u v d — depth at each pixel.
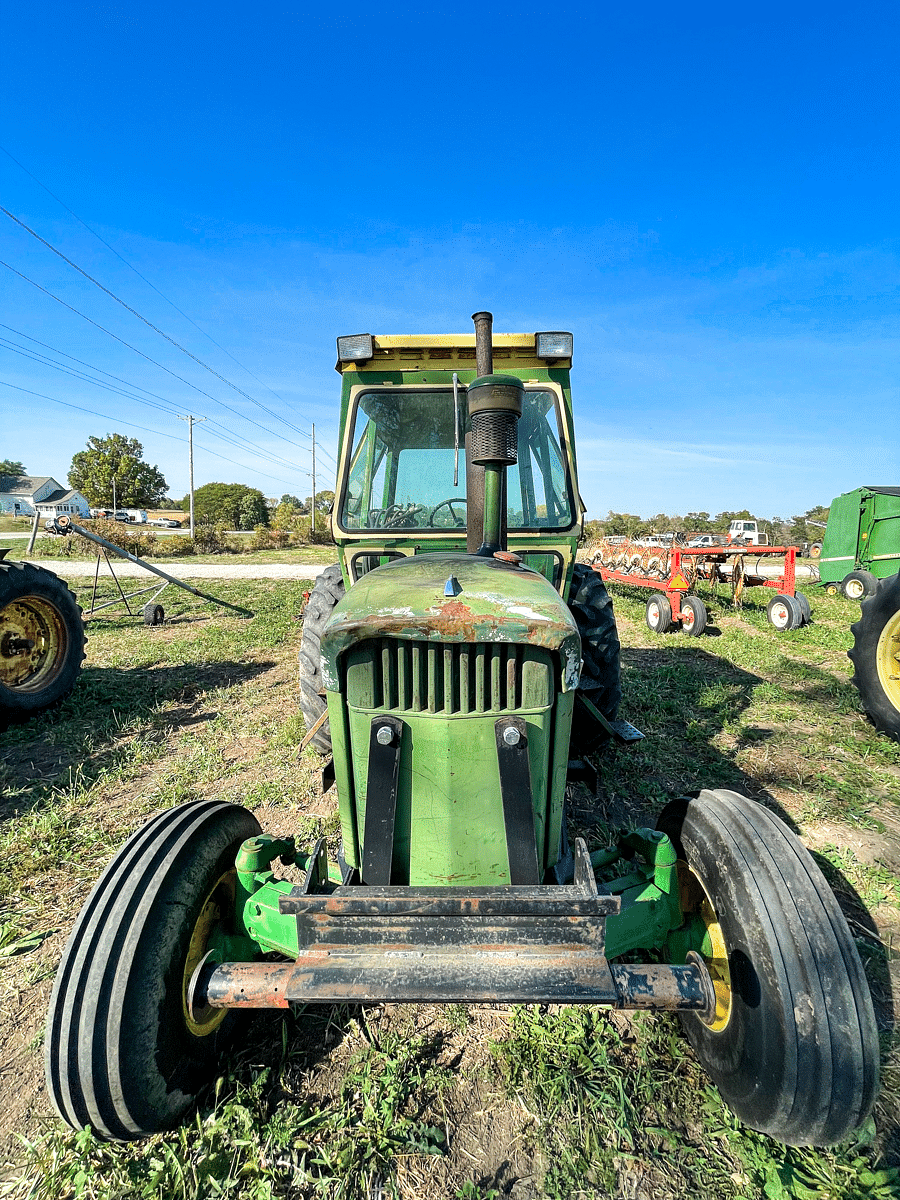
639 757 4.38
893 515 11.88
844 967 1.60
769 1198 1.62
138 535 29.39
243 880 2.04
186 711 5.63
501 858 1.87
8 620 5.36
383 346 3.21
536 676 1.77
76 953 1.68
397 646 1.78
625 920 1.91
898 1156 1.75
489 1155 1.76
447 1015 2.24
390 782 1.80
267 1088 1.96
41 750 4.77
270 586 14.95
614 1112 1.86
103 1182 1.71
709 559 11.28
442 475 3.37
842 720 5.19
